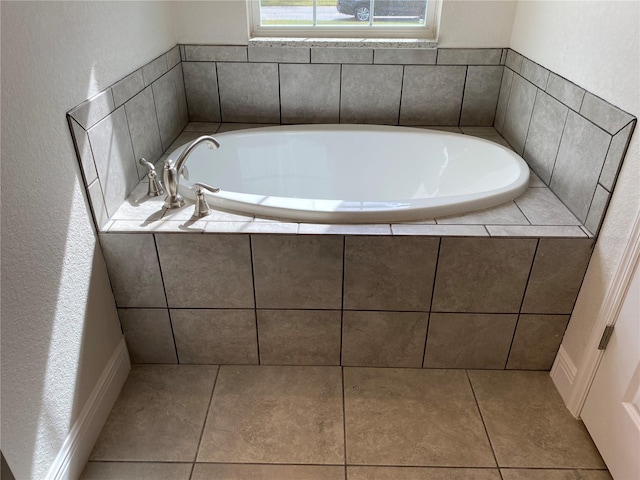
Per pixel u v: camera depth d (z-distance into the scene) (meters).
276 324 1.68
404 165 2.23
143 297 1.62
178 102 2.21
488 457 1.47
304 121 2.34
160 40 1.99
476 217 1.58
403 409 1.62
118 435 1.52
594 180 1.46
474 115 2.33
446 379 1.74
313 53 2.19
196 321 1.68
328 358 1.77
